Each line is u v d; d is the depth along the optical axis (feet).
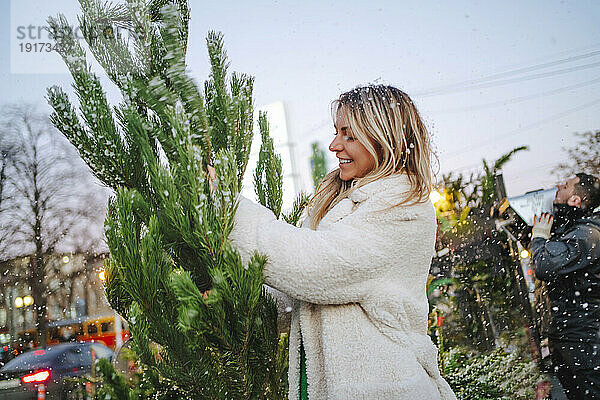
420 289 5.03
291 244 4.48
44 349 23.41
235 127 5.32
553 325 10.29
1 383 21.99
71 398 8.12
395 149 5.12
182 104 4.44
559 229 10.73
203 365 4.42
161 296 4.42
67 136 4.78
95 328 39.78
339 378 4.62
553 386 11.49
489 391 11.33
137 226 4.62
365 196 4.95
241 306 4.23
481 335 13.80
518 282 14.06
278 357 5.63
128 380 4.93
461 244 14.74
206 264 4.45
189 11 5.20
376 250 4.66
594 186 10.73
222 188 4.23
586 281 9.95
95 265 39.34
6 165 38.50
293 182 9.02
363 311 4.77
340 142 5.41
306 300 4.64
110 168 4.74
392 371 4.55
